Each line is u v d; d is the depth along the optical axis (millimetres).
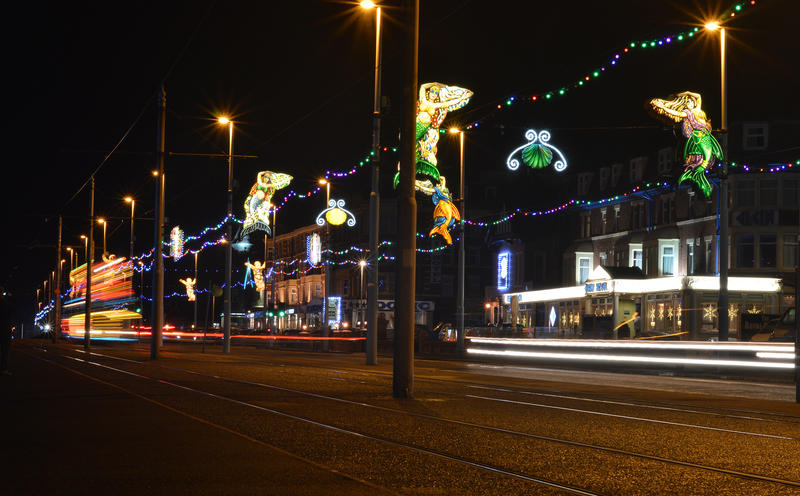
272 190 43688
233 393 16672
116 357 35219
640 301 48250
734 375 28141
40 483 7492
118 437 10375
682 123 28609
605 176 61312
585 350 42375
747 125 49250
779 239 47312
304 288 96000
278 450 9398
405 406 14562
